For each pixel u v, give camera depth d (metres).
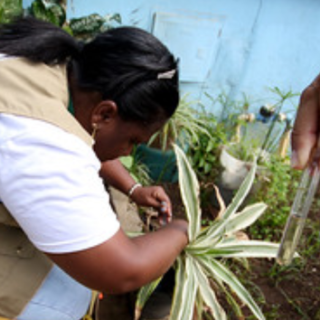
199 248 1.22
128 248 0.71
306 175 0.47
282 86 2.50
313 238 1.91
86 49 0.71
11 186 0.61
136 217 1.65
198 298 1.19
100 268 0.67
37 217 0.61
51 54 0.69
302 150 0.40
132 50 0.68
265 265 1.72
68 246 0.63
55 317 0.93
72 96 0.73
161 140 2.03
